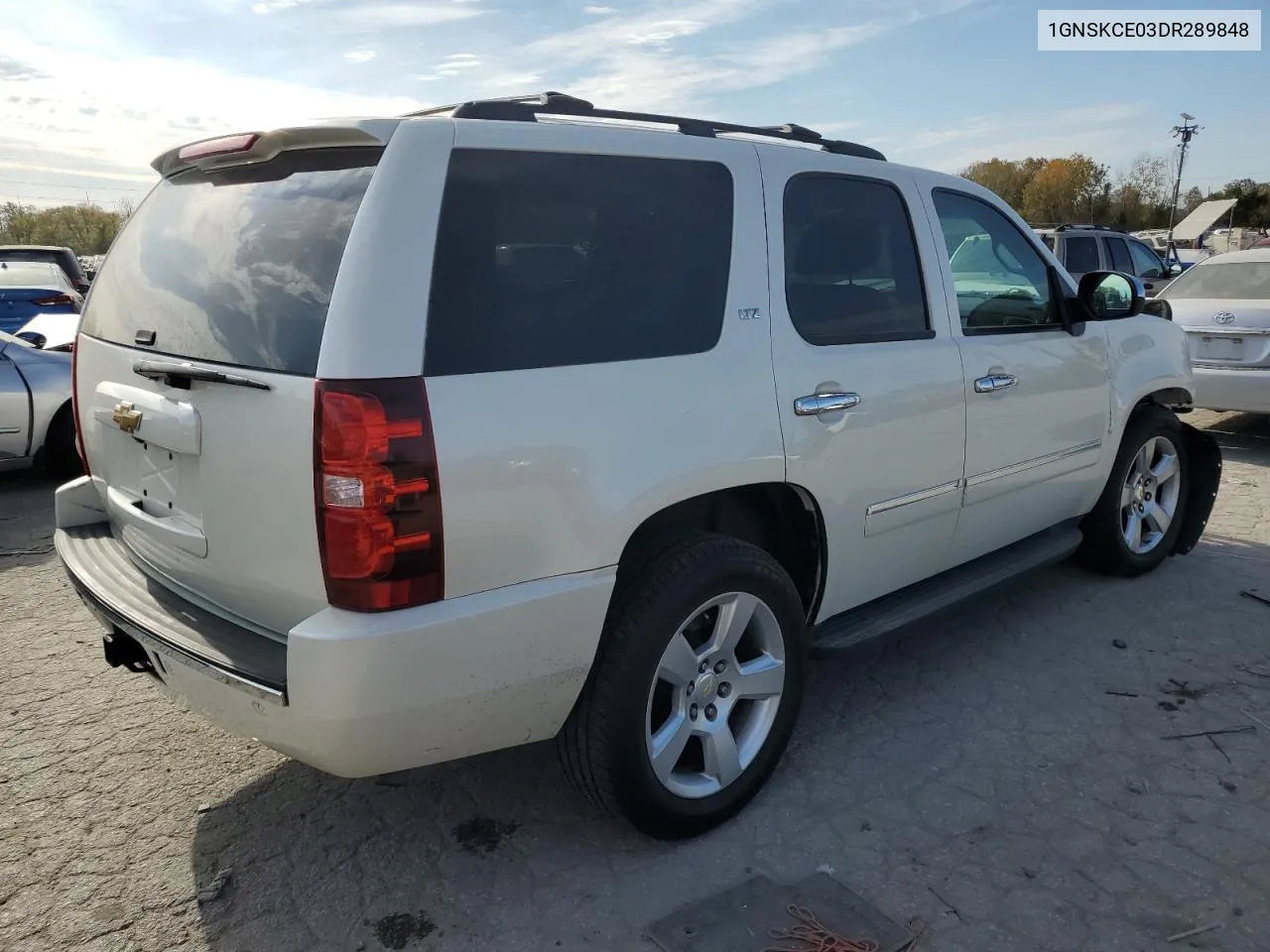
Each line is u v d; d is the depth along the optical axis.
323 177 2.40
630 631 2.58
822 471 3.02
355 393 2.10
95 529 3.25
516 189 2.43
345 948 2.45
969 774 3.21
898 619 3.45
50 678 3.92
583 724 2.60
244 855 2.81
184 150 2.79
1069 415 4.15
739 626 2.86
